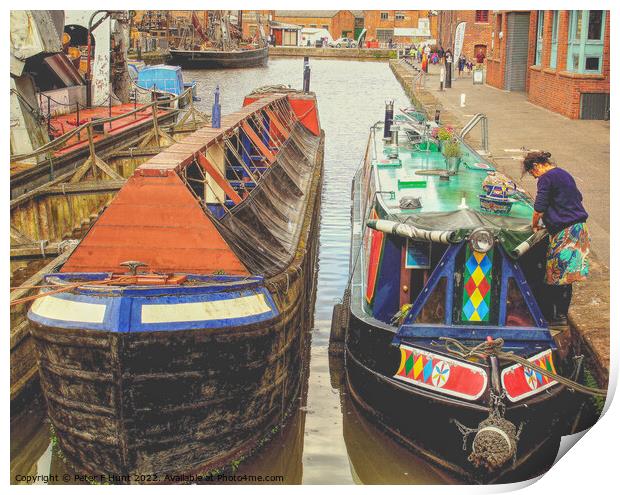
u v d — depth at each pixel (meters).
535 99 26.31
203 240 7.28
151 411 6.70
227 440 7.11
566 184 7.60
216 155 10.16
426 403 7.12
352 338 8.34
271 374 7.43
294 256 9.20
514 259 7.20
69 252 8.89
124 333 6.45
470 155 11.46
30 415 8.52
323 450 7.91
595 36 21.27
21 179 12.75
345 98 35.59
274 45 68.44
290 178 12.68
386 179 10.06
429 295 7.31
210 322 6.68
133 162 17.09
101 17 21.92
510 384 6.92
